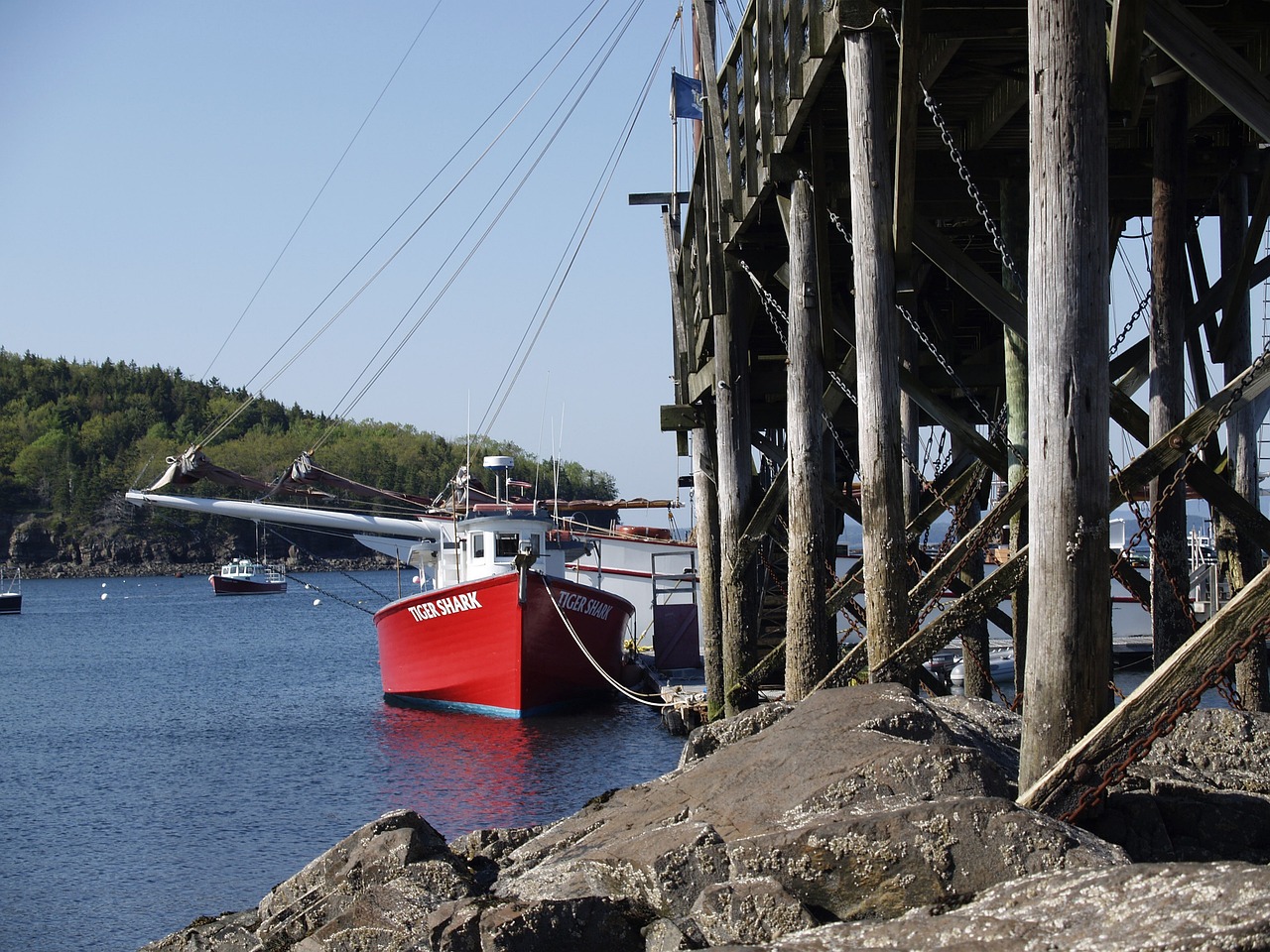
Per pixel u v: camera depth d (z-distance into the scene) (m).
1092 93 7.36
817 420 13.82
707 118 18.17
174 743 26.80
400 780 21.36
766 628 26.42
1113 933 4.94
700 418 23.89
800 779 8.02
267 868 16.22
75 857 17.14
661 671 33.88
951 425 13.73
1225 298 12.90
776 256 17.72
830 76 12.80
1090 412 7.35
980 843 6.59
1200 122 13.52
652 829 8.12
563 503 39.59
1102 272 7.39
